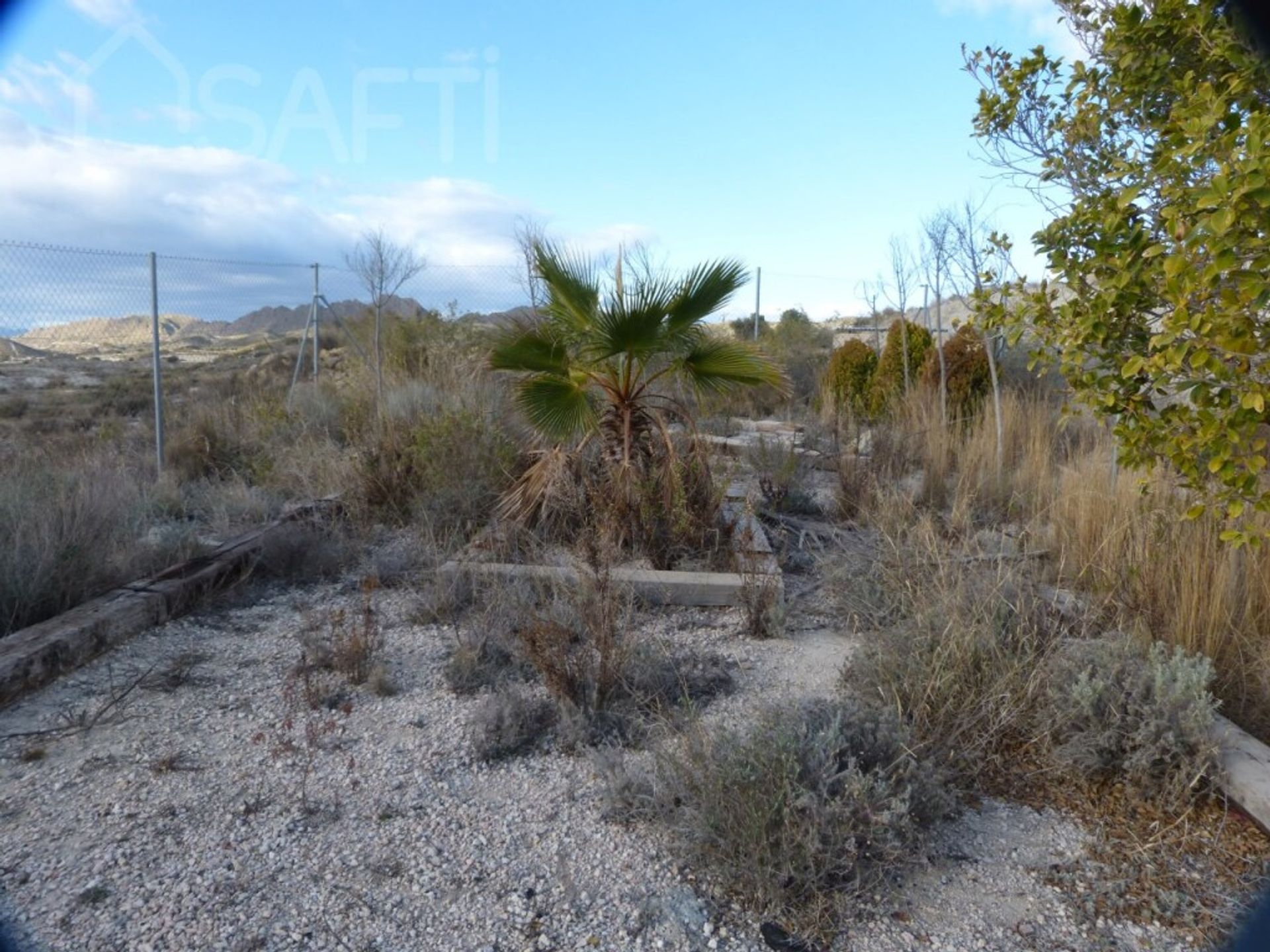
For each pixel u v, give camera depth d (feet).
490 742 11.80
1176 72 13.41
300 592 18.45
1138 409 12.73
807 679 14.12
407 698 13.43
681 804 10.09
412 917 8.61
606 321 19.16
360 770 11.32
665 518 19.38
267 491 25.22
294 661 14.79
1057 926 8.66
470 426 24.07
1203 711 10.64
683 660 14.10
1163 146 12.11
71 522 17.38
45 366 57.98
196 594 17.29
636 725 12.17
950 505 23.77
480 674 13.84
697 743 10.47
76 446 29.32
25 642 13.91
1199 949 8.31
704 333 20.93
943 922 8.70
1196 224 10.57
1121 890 9.17
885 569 16.65
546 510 20.49
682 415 21.40
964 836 10.14
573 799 10.74
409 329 43.37
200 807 10.42
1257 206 9.66
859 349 41.96
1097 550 16.22
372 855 9.57
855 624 15.83
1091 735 11.08
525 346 19.89
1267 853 9.70
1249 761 10.66
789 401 40.78
